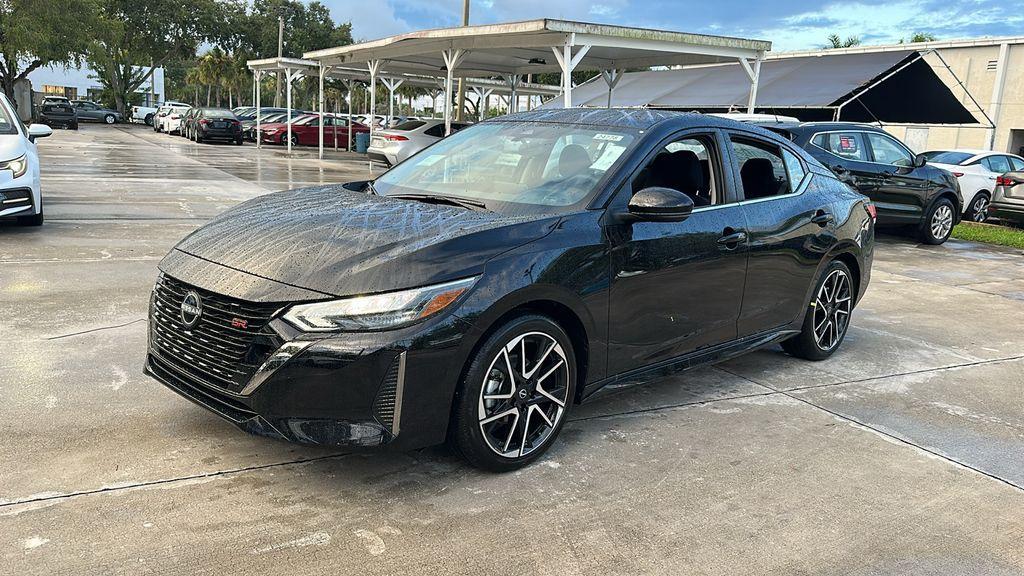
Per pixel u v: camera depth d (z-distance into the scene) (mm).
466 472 3277
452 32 15305
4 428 3406
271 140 31844
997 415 4383
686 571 2643
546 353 3318
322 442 2840
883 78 17656
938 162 15703
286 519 2812
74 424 3490
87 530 2650
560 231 3369
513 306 3121
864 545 2883
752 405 4340
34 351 4445
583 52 13422
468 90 32281
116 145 25812
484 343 3078
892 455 3738
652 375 3908
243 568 2490
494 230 3223
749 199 4449
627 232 3600
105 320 5129
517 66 22297
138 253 7414
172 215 10148
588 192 3639
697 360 4172
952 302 7574
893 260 10070
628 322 3662
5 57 35500
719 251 4074
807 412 4273
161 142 29859
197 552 2562
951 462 3691
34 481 2963
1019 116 26812
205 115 30766
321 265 2945
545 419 3400
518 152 4121
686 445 3717
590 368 3553
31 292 5766
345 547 2652
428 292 2906
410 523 2842
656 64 19125
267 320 2854
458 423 3074
